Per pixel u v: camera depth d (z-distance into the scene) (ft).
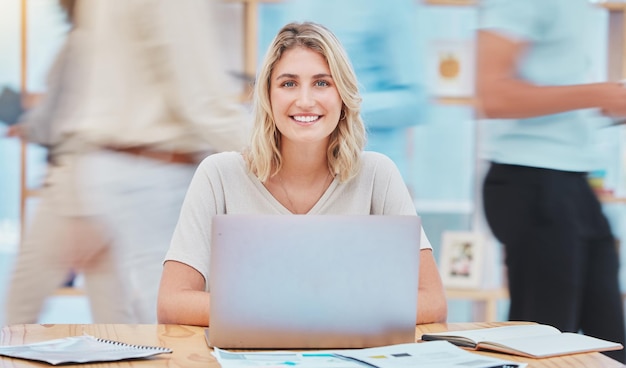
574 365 4.72
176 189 8.93
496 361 4.57
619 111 8.14
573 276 8.43
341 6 10.71
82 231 8.89
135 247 8.95
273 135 6.44
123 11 8.50
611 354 8.60
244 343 4.90
